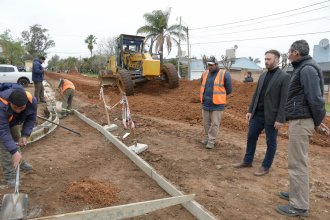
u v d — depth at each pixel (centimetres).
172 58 4509
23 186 456
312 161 620
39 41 8238
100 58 5509
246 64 4853
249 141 541
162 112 1116
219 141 726
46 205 402
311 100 367
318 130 393
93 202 412
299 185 389
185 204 404
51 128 805
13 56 5003
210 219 361
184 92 1593
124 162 574
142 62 1567
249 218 385
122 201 423
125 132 794
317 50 3388
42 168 534
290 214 393
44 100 1288
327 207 420
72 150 643
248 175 520
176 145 685
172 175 514
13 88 382
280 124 468
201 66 4681
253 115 526
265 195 449
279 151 669
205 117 671
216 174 522
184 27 3497
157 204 379
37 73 1218
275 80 479
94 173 519
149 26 3481
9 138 377
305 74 370
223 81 638
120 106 1227
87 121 909
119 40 1694
